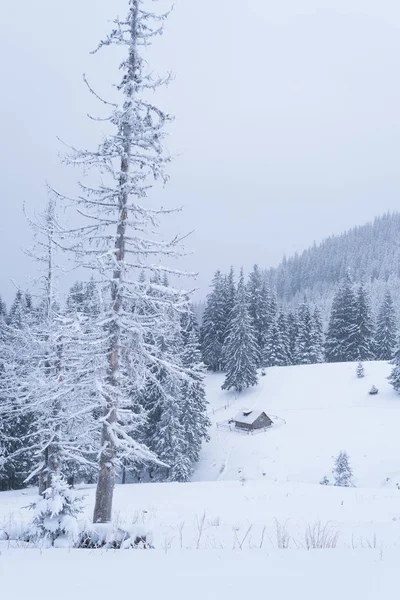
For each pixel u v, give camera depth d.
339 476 35.28
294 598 3.37
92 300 12.75
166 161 12.44
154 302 12.37
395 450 41.00
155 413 40.25
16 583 3.89
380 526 10.35
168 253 12.52
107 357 12.59
